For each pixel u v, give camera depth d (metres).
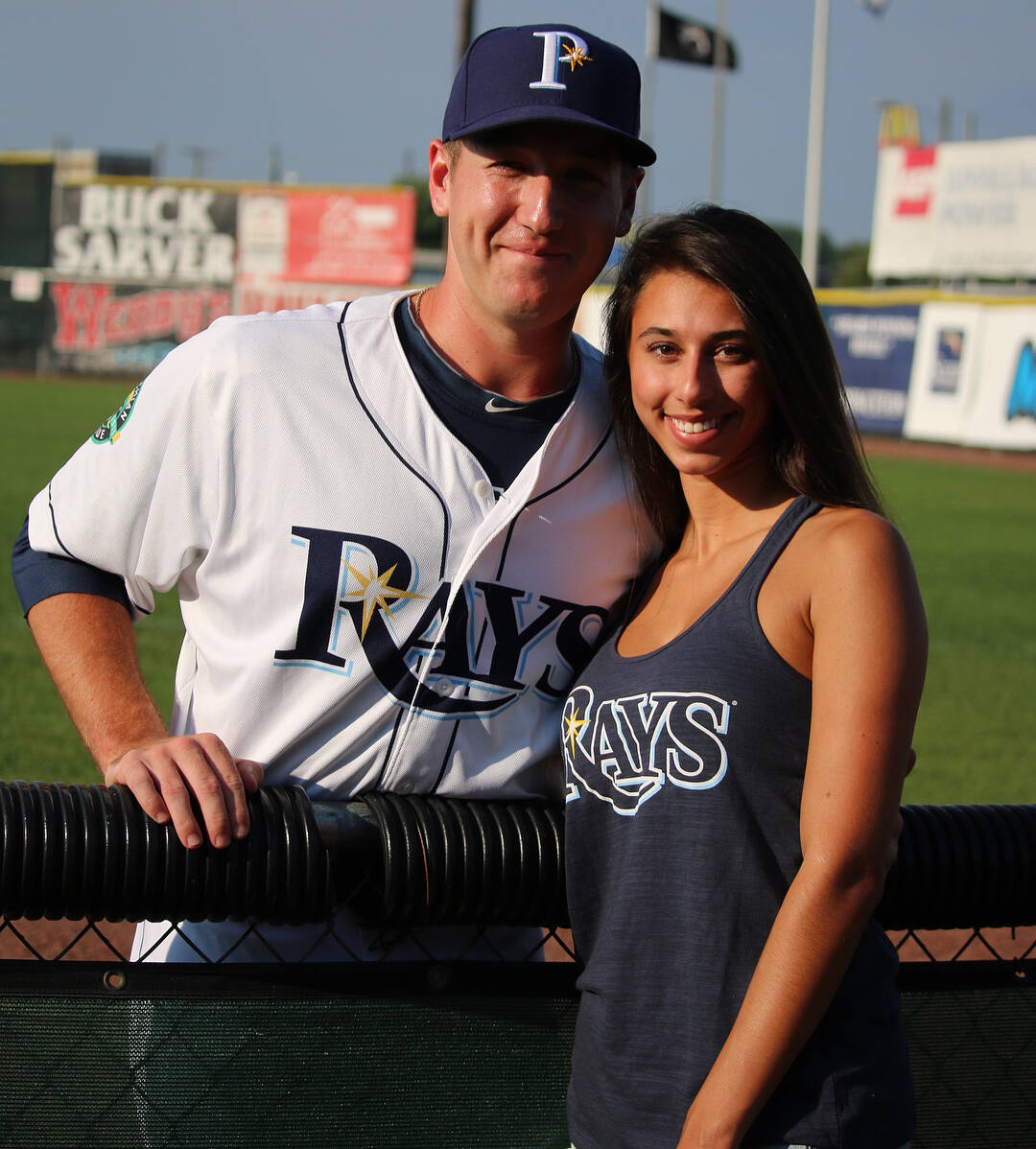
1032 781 5.98
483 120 1.92
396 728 2.01
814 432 1.86
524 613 2.04
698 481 1.95
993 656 9.24
